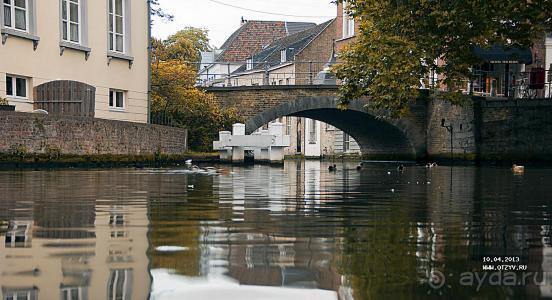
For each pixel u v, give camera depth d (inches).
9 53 741.9
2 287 107.4
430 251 147.2
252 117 1368.1
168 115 1187.9
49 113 709.9
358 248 149.8
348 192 353.1
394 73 825.5
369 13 858.1
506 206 268.1
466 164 1184.2
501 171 757.9
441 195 333.4
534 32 726.5
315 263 130.3
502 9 702.5
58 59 829.2
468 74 830.5
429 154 1451.8
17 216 213.8
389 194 338.3
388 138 1647.4
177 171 646.5
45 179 459.5
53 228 182.1
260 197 309.3
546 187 415.2
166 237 164.6
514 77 1441.9
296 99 1380.4
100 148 748.0
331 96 1389.0
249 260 132.5
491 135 1216.2
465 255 141.6
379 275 118.9
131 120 999.6
